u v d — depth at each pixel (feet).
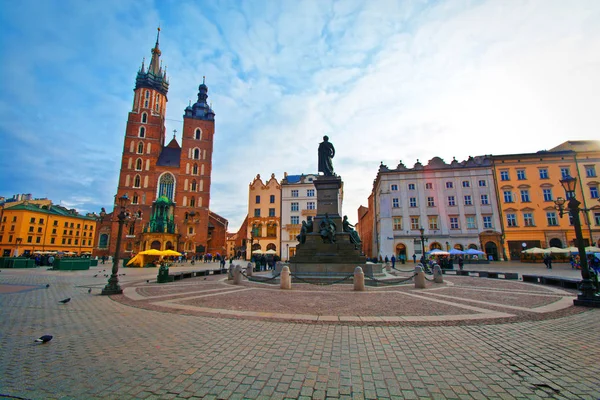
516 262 135.03
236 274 55.67
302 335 21.95
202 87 271.08
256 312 29.53
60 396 12.91
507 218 148.15
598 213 140.05
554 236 142.10
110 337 21.35
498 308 31.50
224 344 19.89
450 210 153.69
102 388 13.66
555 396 13.08
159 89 258.16
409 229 155.74
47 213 258.98
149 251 123.65
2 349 18.70
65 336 21.56
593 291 32.96
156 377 14.87
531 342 20.42
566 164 146.92
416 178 159.74
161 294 42.01
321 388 13.82
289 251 197.36
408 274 76.84
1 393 13.02
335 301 35.65
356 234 65.77
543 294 41.52
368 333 22.48
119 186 227.40
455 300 36.40
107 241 229.86
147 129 241.76
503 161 152.97
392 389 13.74
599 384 14.20
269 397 13.00
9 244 236.84
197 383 14.24
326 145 71.56
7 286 50.19
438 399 12.87
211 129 252.83
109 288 42.04
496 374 15.37
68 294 41.93
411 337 21.49
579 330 23.29
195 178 240.73
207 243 248.73
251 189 211.00
